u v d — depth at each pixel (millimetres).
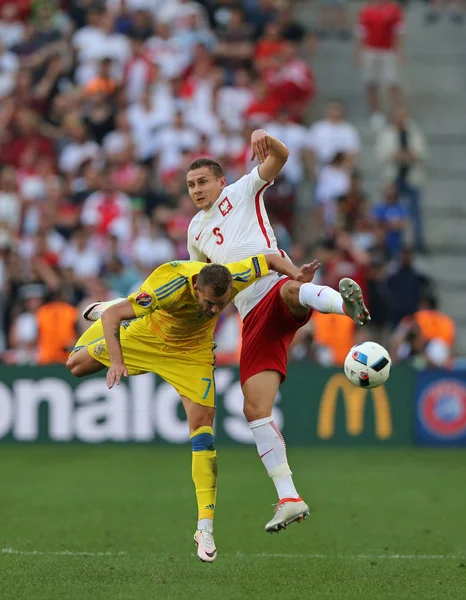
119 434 48969
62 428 49094
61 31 68562
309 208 65062
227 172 60719
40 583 22469
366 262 56188
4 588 21906
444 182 69938
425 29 76125
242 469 43219
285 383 49500
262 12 70625
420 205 67812
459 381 49719
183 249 56438
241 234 25891
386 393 49562
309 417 49438
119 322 23609
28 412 49156
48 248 56562
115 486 39031
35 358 52344
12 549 26922
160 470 43000
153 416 48938
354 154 64438
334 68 74062
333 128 64312
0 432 49219
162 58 66000
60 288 53312
